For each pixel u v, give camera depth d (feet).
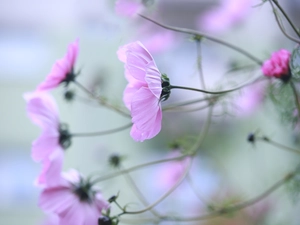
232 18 3.73
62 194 2.86
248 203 3.18
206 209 3.55
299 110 2.77
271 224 3.75
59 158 2.90
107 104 3.01
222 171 3.98
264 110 3.59
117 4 3.11
